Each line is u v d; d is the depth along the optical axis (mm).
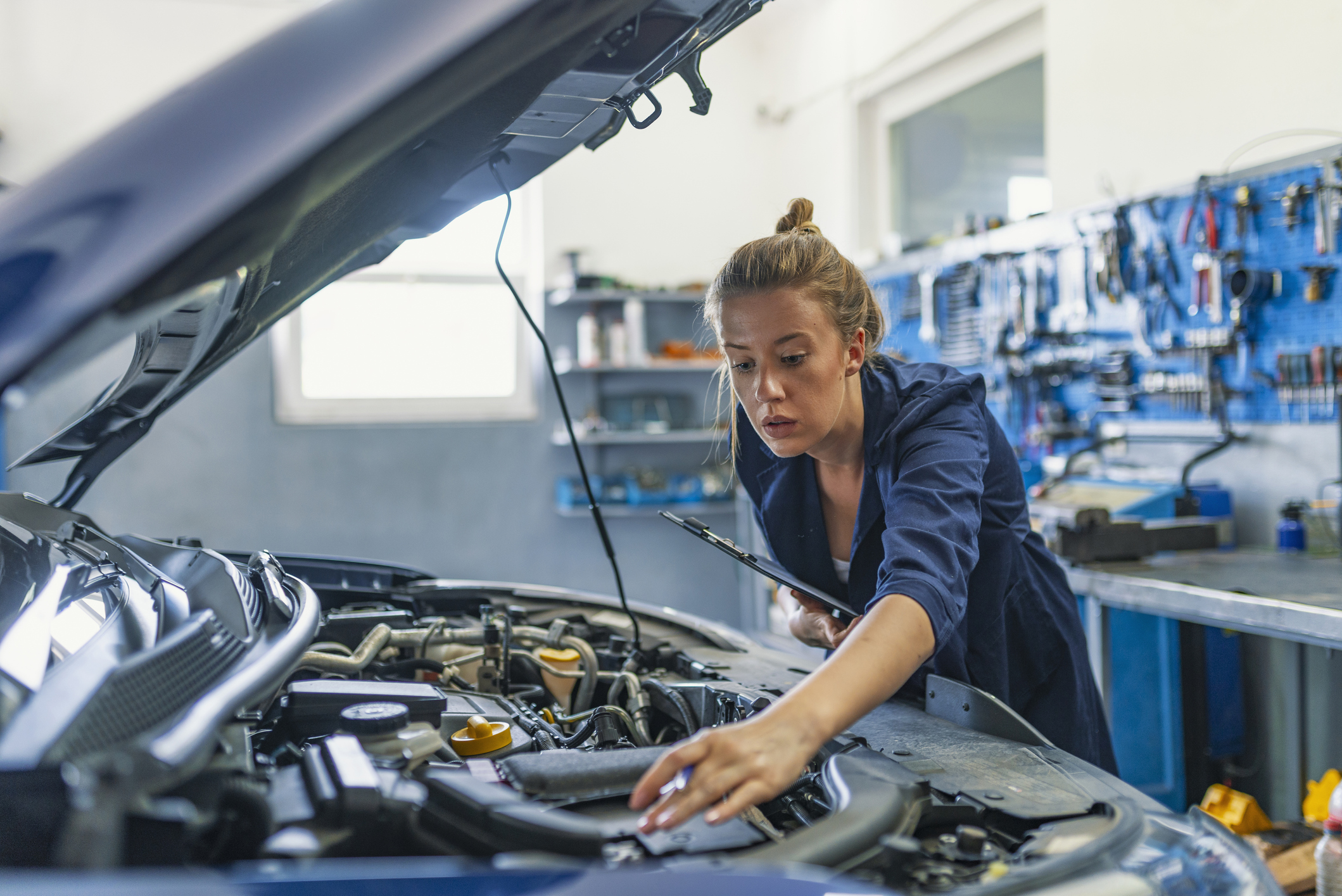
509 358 4207
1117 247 2588
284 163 542
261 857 559
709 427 4227
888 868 586
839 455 1123
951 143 3596
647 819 589
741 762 604
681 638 1393
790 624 1290
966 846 626
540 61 731
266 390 3852
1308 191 2174
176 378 940
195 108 557
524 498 4141
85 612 782
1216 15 2424
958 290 3217
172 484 3773
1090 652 2125
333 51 571
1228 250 2357
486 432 4094
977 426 1023
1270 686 2195
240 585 881
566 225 4145
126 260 513
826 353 926
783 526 1239
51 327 500
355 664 1077
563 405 1236
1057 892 568
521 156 1074
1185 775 2188
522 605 1583
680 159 4289
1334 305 2162
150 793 503
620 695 1160
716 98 4348
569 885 483
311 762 678
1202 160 2473
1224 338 2367
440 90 605
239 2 3572
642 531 4242
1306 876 1704
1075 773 781
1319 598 1723
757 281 905
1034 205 3211
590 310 4137
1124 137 2693
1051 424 2850
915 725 914
